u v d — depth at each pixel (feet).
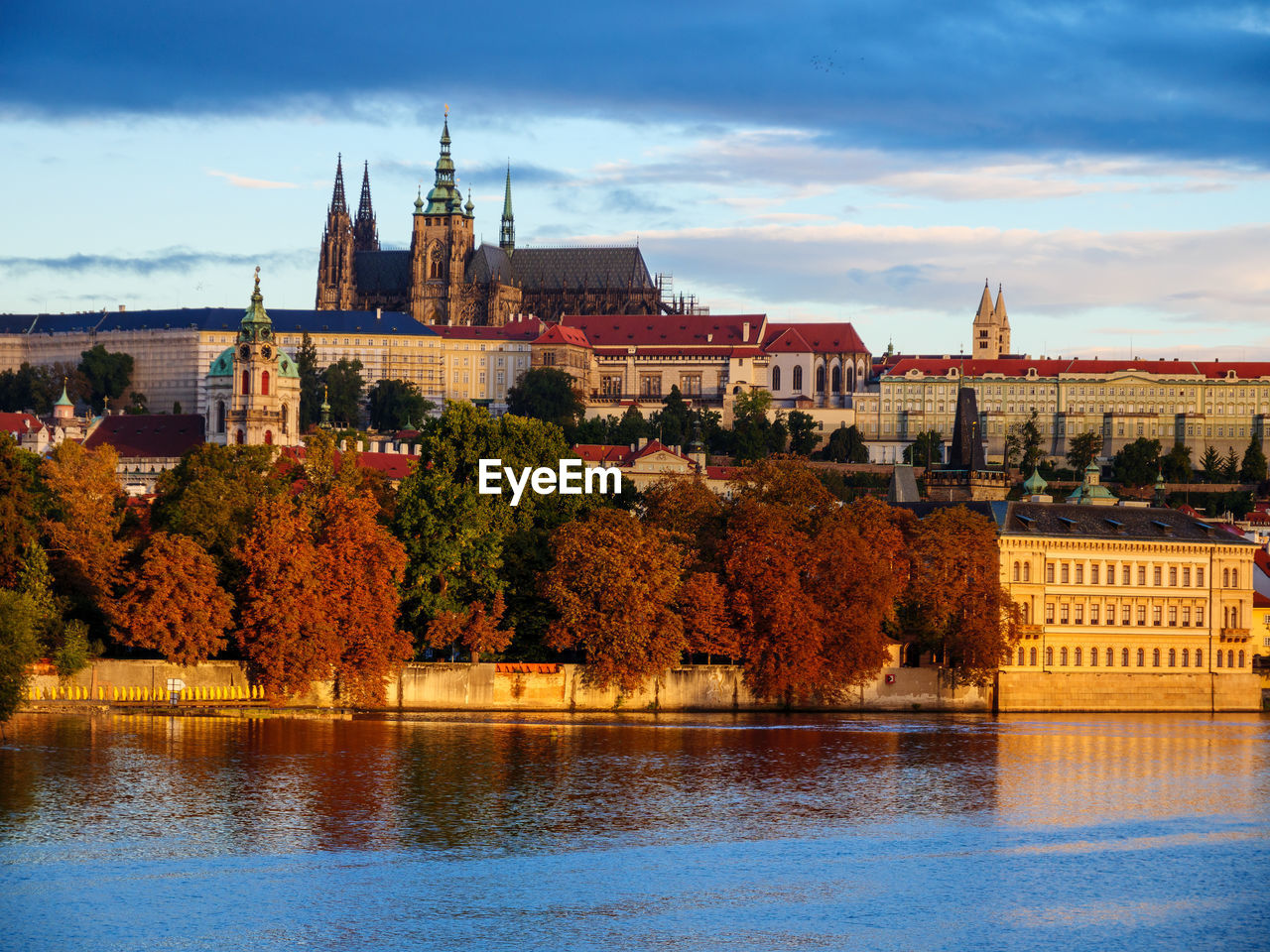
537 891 645.92
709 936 599.16
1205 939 611.06
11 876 643.04
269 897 625.82
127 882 639.76
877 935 606.96
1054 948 598.34
